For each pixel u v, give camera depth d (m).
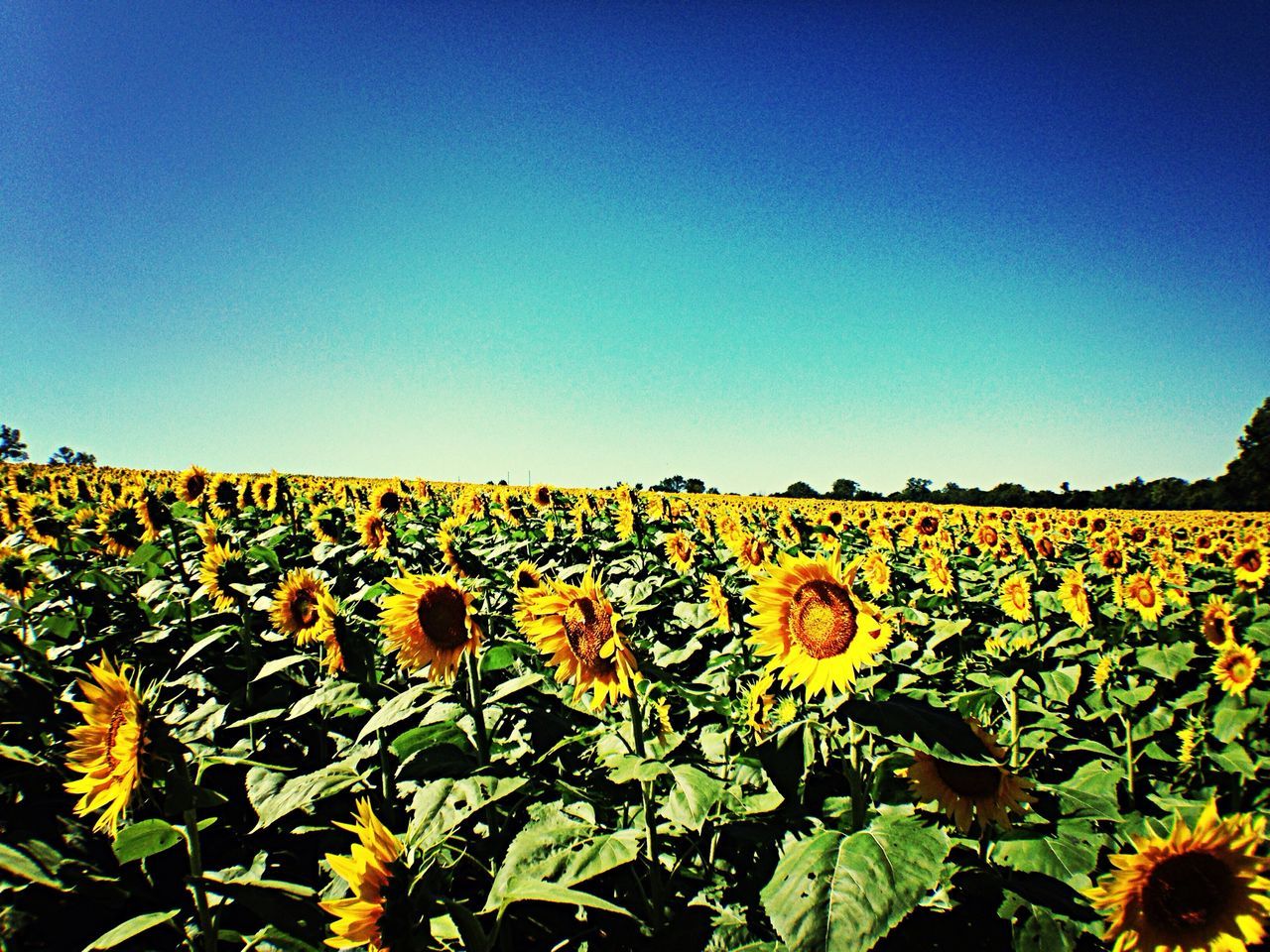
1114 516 39.50
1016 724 4.82
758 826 3.35
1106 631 7.30
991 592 10.19
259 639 6.58
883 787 3.50
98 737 3.00
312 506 16.45
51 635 6.89
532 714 4.42
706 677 5.51
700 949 2.94
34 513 11.93
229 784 4.68
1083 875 3.04
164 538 9.80
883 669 4.70
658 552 10.80
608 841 2.88
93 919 3.34
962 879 3.14
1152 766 6.23
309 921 3.00
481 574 7.07
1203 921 2.34
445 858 3.20
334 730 5.51
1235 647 6.23
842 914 2.32
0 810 3.72
